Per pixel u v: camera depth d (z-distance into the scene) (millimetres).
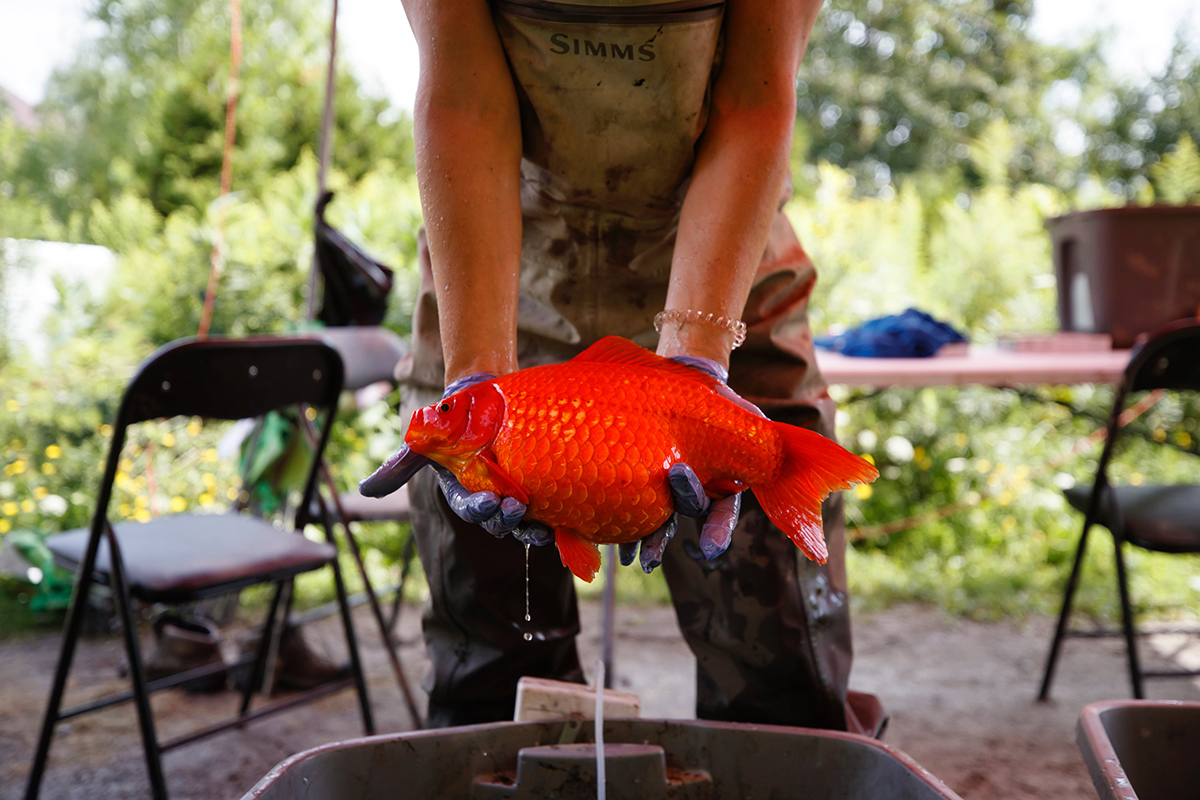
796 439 849
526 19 1128
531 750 1106
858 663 3084
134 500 3924
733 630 1396
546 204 1363
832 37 17578
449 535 1429
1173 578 3834
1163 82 14859
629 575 3865
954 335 3293
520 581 1446
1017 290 5203
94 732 2498
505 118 1145
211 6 13836
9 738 2453
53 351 4859
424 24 1144
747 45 1164
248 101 10227
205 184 9695
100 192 12531
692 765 1147
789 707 1418
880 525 4309
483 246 1055
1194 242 3432
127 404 1832
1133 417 4484
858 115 17406
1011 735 2516
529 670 1508
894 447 4359
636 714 1264
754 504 1351
